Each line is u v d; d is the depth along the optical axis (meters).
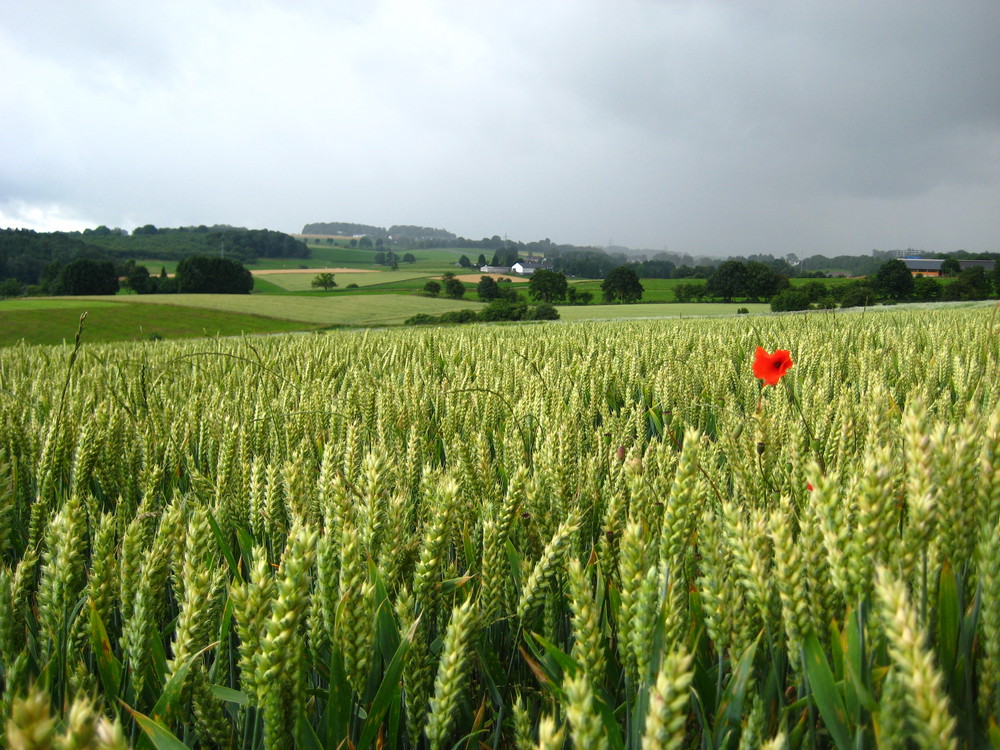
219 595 1.53
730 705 1.09
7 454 2.79
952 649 1.05
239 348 7.12
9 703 1.18
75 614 1.51
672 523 1.22
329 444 1.68
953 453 1.04
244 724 1.34
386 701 1.16
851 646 0.98
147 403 3.39
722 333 8.15
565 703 1.05
